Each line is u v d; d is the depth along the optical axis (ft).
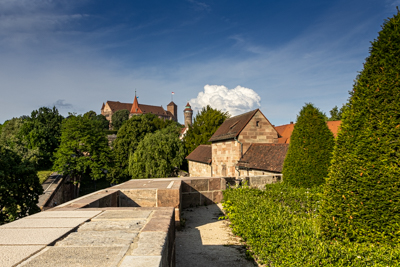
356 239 14.60
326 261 10.68
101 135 127.13
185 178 34.65
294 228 14.48
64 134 113.70
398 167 13.87
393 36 14.85
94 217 11.50
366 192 14.49
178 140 122.42
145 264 6.32
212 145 87.45
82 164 111.34
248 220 17.75
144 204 22.77
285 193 27.37
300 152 33.35
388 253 11.27
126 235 8.79
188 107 423.23
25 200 60.13
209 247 18.80
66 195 111.04
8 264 6.25
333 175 16.35
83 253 7.13
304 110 34.40
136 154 113.70
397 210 13.58
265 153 59.47
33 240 8.09
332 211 15.70
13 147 126.52
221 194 35.12
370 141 14.74
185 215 28.58
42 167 150.41
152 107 451.12
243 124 69.97
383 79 14.79
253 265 15.90
